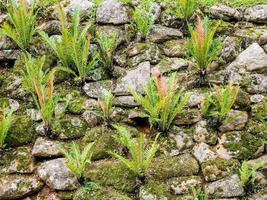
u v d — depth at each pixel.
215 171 3.55
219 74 3.98
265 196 3.47
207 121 3.76
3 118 3.56
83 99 3.90
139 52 4.09
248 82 3.94
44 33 3.95
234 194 3.48
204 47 3.79
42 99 3.63
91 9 4.31
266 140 3.69
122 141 3.55
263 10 4.28
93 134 3.72
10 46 4.17
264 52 4.03
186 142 3.70
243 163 3.42
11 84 3.98
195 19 4.26
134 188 3.53
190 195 3.47
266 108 3.80
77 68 4.00
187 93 3.88
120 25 4.25
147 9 4.25
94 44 4.13
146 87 3.78
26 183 3.53
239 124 3.76
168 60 4.07
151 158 3.47
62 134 3.73
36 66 3.73
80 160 3.45
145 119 3.82
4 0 4.40
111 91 3.94
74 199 3.46
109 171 3.57
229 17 4.27
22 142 3.71
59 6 3.92
